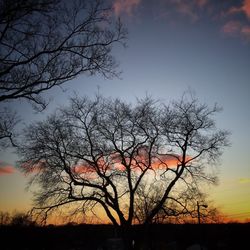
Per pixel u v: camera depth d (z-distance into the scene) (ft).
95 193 97.91
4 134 46.42
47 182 94.07
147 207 100.48
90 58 44.88
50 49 42.34
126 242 96.22
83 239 177.17
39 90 41.22
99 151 97.09
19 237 158.20
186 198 97.45
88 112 98.27
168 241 165.48
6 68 38.50
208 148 98.02
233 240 182.70
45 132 93.76
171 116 99.45
